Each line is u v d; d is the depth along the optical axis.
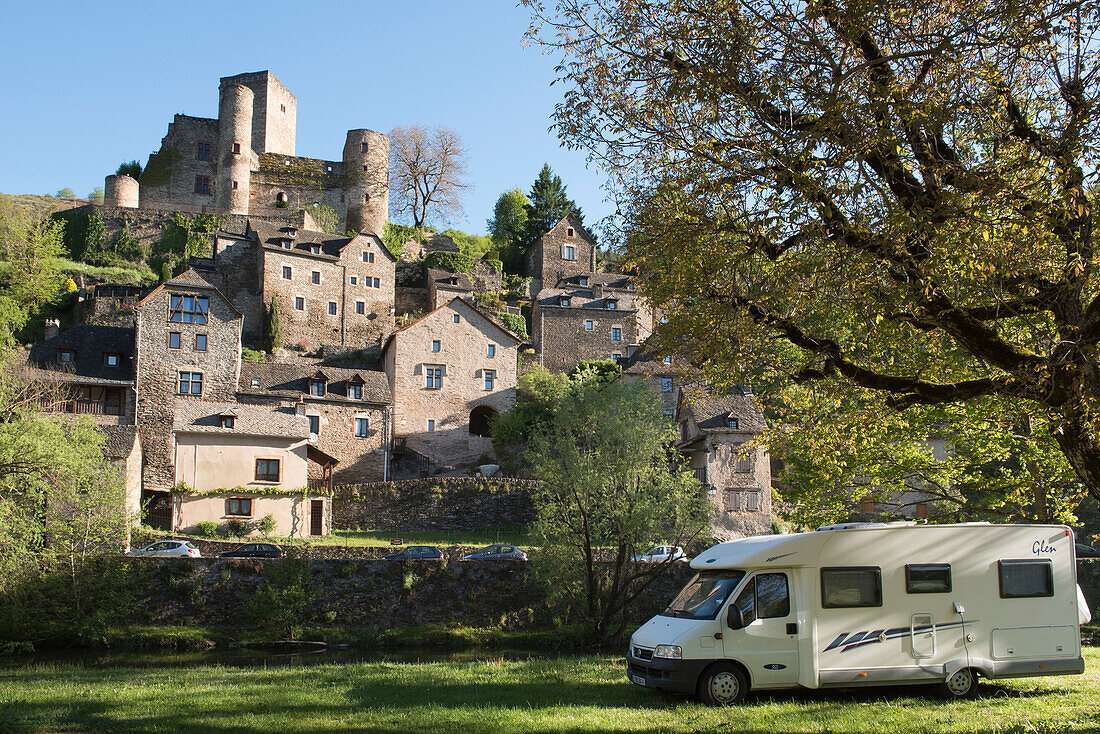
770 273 11.14
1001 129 10.05
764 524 41.38
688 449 44.53
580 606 27.22
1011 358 10.13
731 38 10.23
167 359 45.56
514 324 67.50
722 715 10.91
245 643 25.86
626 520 25.69
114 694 13.38
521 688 13.65
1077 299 9.72
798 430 17.25
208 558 27.83
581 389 28.05
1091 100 9.23
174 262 75.44
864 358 13.73
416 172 94.50
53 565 26.23
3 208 74.62
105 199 82.56
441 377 55.81
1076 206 9.59
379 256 70.00
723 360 12.12
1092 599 28.08
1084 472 10.05
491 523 41.00
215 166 84.06
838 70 9.88
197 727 10.54
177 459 39.91
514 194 101.75
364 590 28.05
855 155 9.85
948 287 10.96
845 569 12.48
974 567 12.88
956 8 9.88
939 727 9.94
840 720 10.48
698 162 11.11
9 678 16.52
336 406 50.19
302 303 66.19
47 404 39.41
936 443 34.72
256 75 89.38
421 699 12.64
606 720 10.70
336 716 11.23
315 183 86.44
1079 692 12.52
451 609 28.16
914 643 12.45
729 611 12.20
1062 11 8.96
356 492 41.47
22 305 65.44
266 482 41.28
